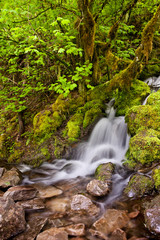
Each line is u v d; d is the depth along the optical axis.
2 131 6.28
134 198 2.67
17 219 2.30
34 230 2.30
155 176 2.76
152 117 3.58
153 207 2.29
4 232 2.14
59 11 4.61
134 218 2.31
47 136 5.15
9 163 5.17
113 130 4.46
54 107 5.64
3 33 4.54
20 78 7.36
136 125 3.74
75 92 5.96
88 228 2.29
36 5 4.63
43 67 6.45
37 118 5.59
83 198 2.79
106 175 3.31
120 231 2.12
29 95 6.50
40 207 2.82
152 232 2.07
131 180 2.93
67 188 3.43
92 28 4.79
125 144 4.12
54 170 4.41
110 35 5.17
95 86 5.61
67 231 2.24
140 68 4.73
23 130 5.84
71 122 5.13
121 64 5.80
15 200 2.98
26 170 4.65
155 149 3.08
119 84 4.95
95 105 5.11
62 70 6.57
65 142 4.80
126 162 3.44
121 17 5.00
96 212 2.57
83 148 4.57
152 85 5.56
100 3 5.25
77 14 4.69
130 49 5.81
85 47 5.07
